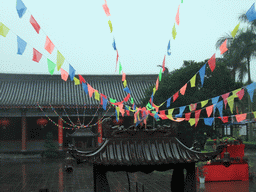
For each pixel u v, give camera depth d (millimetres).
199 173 17188
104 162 7277
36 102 40438
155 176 21938
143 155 7734
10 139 42375
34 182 20969
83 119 42438
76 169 27469
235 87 27781
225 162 11750
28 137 42688
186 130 26641
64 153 39719
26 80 45438
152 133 8117
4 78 44719
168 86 27969
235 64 35656
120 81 47969
